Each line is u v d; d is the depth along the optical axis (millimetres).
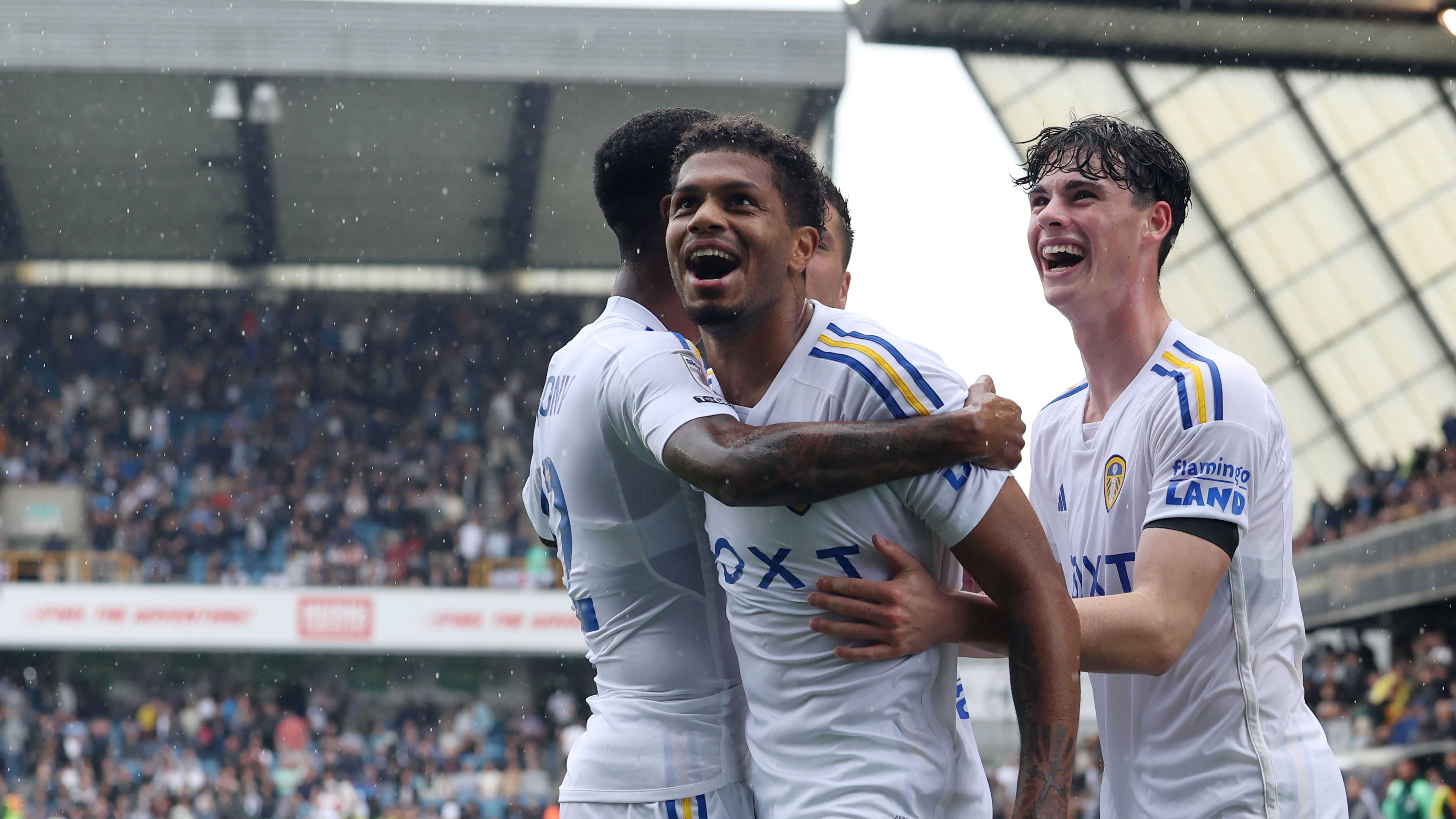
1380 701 14008
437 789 16562
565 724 17625
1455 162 14336
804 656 1855
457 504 19703
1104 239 2260
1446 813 12047
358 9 17047
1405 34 13172
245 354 21078
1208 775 2211
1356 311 15703
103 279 21141
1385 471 15875
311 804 16031
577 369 2064
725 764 1982
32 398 20109
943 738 1881
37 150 18391
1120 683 2316
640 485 1985
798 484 1705
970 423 1743
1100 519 2303
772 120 18297
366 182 19500
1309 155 14711
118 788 15977
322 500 19375
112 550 18438
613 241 21281
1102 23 13984
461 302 21969
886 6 14391
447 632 17031
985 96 15383
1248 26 13484
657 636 2021
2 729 16609
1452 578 13461
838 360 1852
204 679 17859
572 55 17141
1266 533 2217
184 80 17078
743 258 1816
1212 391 2160
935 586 1852
